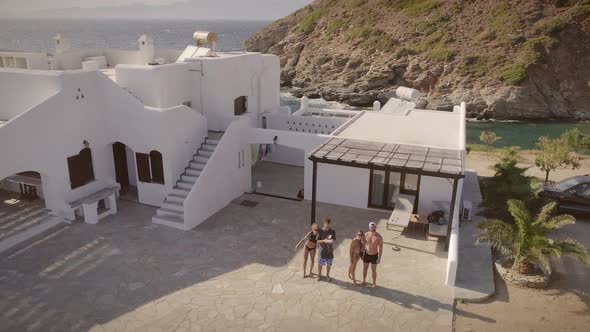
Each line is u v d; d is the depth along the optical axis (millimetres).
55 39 24312
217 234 15320
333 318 10719
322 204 18000
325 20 83250
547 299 11617
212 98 19969
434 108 56062
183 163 17391
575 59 56719
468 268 13016
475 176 21578
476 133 46531
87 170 17219
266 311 11000
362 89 63156
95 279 12469
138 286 12109
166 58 25609
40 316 10789
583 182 16781
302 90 68125
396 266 13164
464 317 10836
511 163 18844
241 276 12633
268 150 24047
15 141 14391
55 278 12500
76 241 14734
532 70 54531
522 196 16797
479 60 58156
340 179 17594
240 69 21469
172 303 11344
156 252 14031
